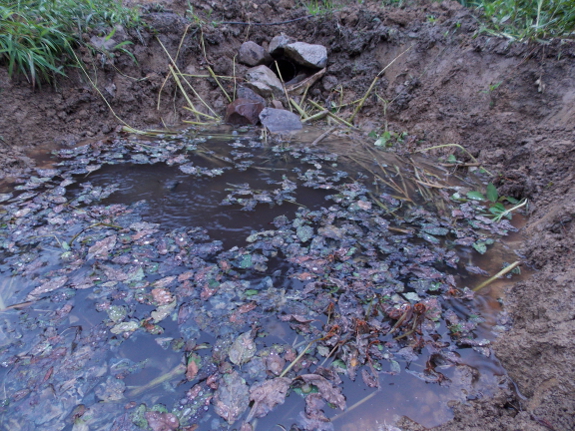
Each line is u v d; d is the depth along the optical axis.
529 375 1.78
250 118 4.70
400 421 1.61
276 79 5.24
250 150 4.02
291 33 5.68
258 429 1.56
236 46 5.42
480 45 4.22
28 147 3.69
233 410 1.61
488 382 1.80
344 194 3.23
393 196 3.27
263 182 3.37
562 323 1.86
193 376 1.75
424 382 1.78
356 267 2.42
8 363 1.77
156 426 1.54
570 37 3.71
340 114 4.97
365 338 1.94
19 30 3.64
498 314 2.17
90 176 3.32
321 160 3.88
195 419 1.58
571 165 3.04
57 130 3.93
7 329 1.93
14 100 3.71
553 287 2.16
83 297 2.13
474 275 2.45
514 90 3.82
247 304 2.11
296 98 5.19
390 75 4.94
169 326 1.98
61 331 1.94
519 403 1.71
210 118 4.80
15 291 2.15
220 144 4.14
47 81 3.88
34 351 1.83
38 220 2.72
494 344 1.98
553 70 3.65
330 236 2.69
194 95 4.88
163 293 2.16
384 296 2.20
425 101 4.43
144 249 2.49
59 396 1.65
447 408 1.68
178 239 2.60
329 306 2.07
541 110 3.61
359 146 4.26
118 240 2.56
